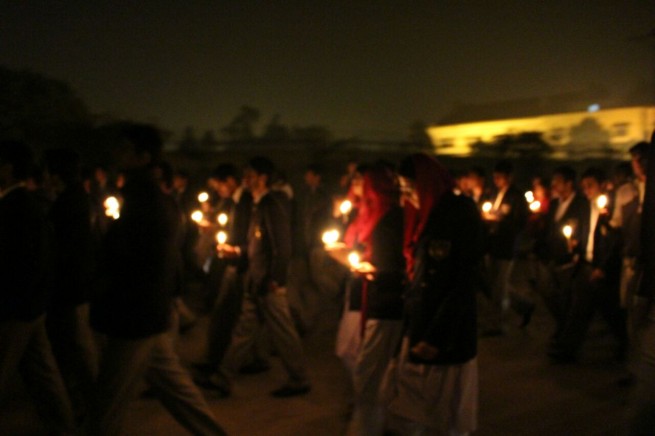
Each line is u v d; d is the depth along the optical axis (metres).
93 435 3.27
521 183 20.58
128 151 3.36
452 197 3.31
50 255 3.79
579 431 4.63
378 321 3.95
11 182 3.66
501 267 7.21
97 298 3.33
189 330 7.34
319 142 18.09
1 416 4.85
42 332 3.86
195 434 3.58
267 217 5.02
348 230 4.66
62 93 13.35
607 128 30.16
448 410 3.29
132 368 3.28
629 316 5.30
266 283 5.08
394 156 20.00
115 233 3.27
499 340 7.18
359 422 3.94
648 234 2.63
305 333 7.02
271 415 4.84
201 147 16.02
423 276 3.28
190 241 7.22
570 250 6.27
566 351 6.32
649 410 2.53
